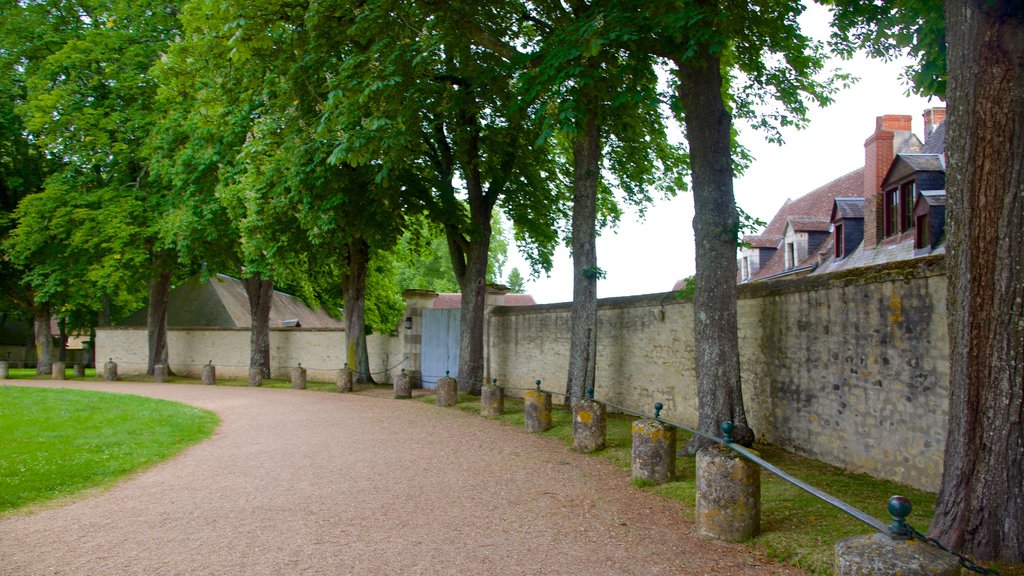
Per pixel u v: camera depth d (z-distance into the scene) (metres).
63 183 21.91
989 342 4.18
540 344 15.71
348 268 19.72
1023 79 4.04
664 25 7.25
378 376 21.52
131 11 21.25
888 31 7.94
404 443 9.98
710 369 8.07
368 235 14.98
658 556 4.92
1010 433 4.13
